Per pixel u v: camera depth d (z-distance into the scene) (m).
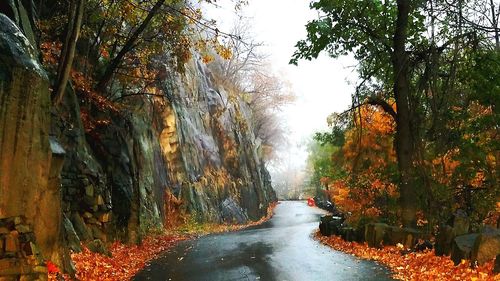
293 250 15.17
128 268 12.16
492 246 9.11
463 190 16.27
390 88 18.00
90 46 18.59
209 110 41.62
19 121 7.83
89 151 15.59
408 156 15.77
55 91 11.12
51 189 8.99
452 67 13.93
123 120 20.23
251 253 14.62
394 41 16.08
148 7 19.59
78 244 12.04
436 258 10.72
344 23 16.55
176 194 29.12
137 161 19.34
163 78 28.95
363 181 20.81
